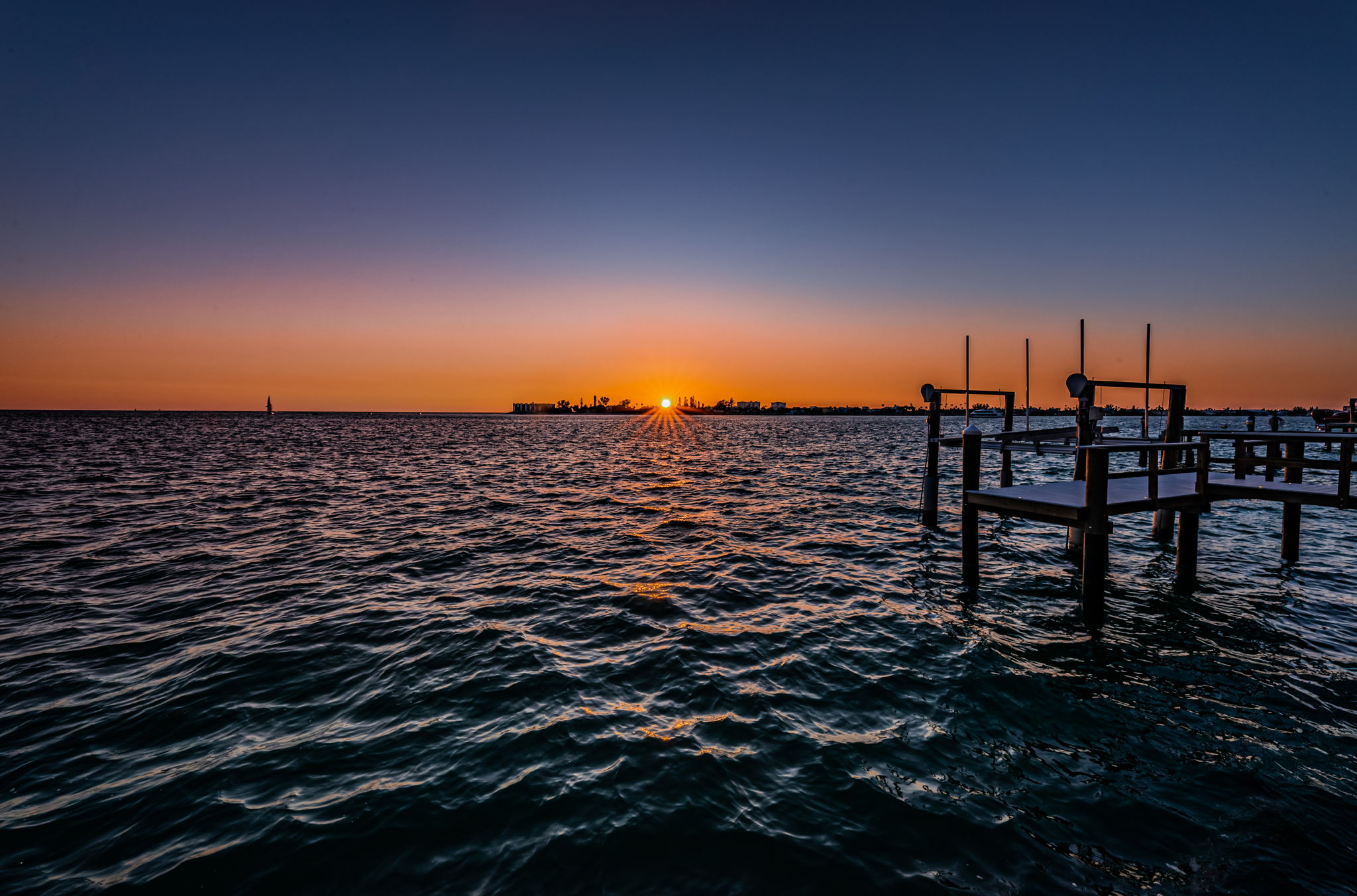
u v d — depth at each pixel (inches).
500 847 155.2
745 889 143.1
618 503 731.4
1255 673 258.7
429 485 921.5
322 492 821.2
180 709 222.8
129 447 1775.3
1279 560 433.4
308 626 308.0
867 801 174.4
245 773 184.2
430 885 143.0
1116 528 539.2
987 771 189.8
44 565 425.4
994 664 268.4
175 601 347.9
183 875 144.4
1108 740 206.8
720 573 412.2
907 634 303.6
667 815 167.5
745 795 176.7
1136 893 141.1
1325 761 193.3
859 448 1924.2
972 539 387.5
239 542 505.4
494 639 290.7
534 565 435.2
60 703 227.0
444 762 191.2
